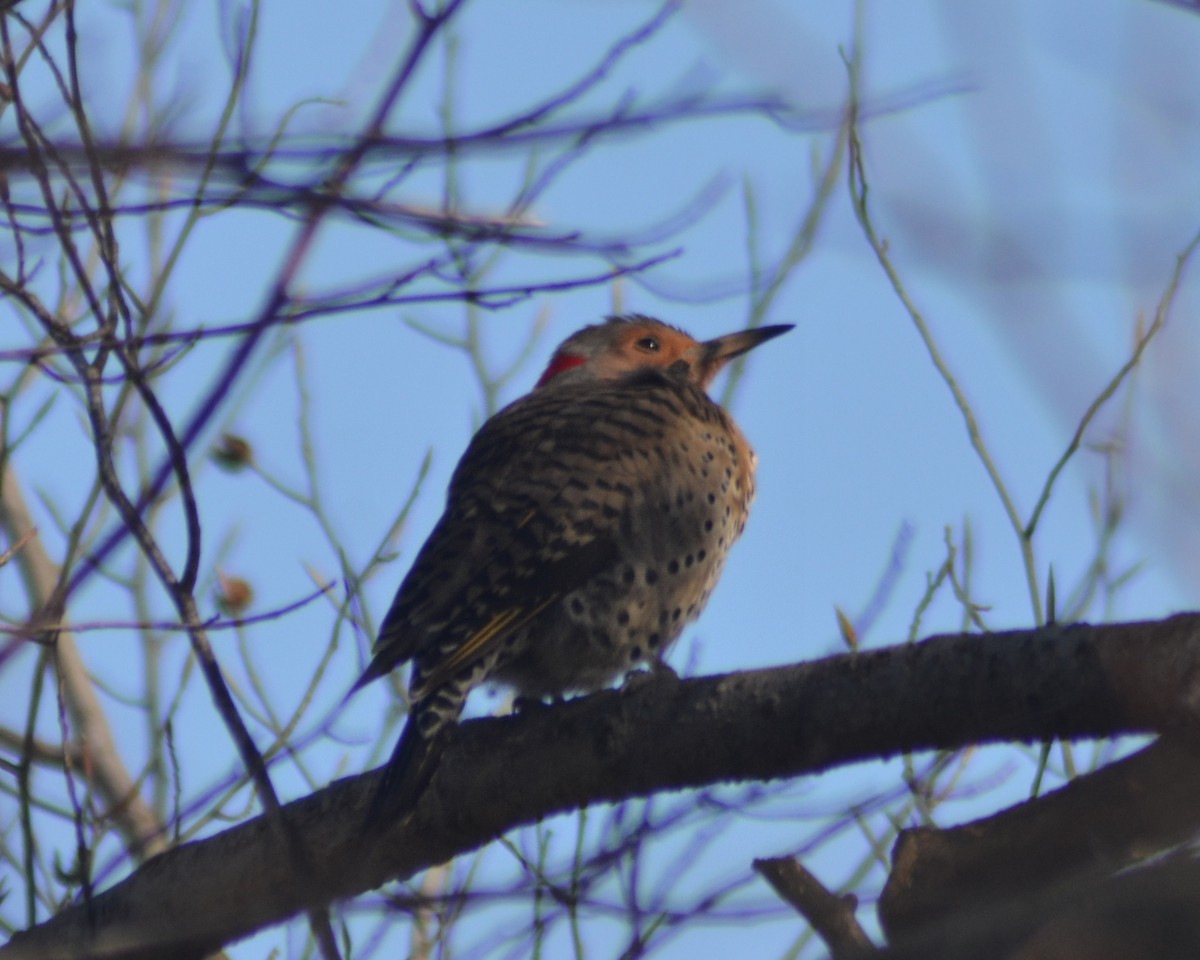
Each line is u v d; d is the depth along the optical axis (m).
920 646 8.27
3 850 11.00
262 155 7.28
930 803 10.47
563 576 11.52
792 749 8.57
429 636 10.84
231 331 7.71
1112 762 7.92
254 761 8.13
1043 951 6.67
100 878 9.35
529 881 9.04
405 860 9.77
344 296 7.83
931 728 8.20
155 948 9.59
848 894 8.65
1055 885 7.39
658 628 12.06
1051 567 9.56
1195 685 7.44
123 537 8.41
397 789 9.40
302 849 8.20
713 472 12.48
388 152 7.10
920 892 8.17
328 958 8.05
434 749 9.66
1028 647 7.90
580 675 11.92
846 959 6.94
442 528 11.60
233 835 9.77
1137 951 6.58
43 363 9.82
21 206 8.19
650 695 9.05
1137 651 7.61
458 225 7.74
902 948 6.89
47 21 8.24
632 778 9.06
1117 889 6.68
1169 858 7.16
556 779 9.28
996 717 8.00
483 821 9.52
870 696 8.32
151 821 11.84
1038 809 8.02
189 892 9.70
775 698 8.59
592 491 11.76
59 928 9.82
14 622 10.76
